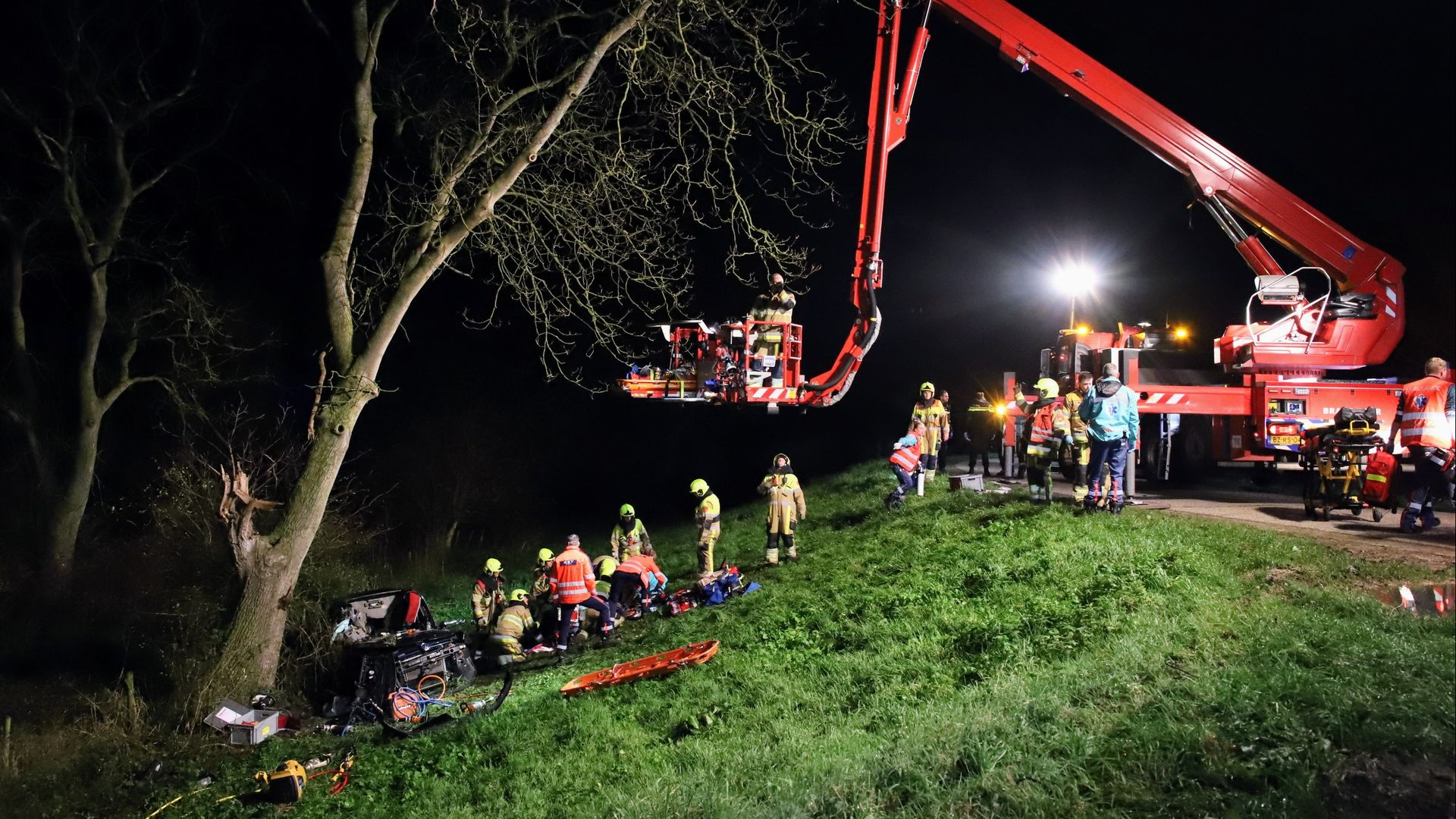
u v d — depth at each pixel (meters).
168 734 9.37
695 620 11.73
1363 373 15.30
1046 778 5.36
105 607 11.14
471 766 8.10
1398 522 10.91
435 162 11.62
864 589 11.02
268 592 10.34
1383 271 13.11
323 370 10.84
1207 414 14.45
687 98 11.42
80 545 14.55
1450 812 4.64
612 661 11.02
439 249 10.94
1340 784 4.94
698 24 11.34
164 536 12.30
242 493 10.33
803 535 15.59
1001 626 8.48
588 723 8.47
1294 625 6.90
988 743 5.89
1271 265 13.49
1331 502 10.99
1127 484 13.14
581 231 11.70
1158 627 7.41
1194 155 13.23
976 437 18.62
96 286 14.04
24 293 16.94
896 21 11.69
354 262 11.51
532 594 13.08
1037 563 9.95
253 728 9.34
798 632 10.09
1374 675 5.95
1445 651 6.23
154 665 10.48
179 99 14.46
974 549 11.28
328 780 8.22
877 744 6.68
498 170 11.74
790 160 11.43
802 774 6.27
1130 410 11.30
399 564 19.61
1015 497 13.80
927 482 16.73
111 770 8.53
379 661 10.36
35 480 15.88
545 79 11.46
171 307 15.54
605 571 13.09
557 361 11.86
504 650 11.83
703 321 12.21
